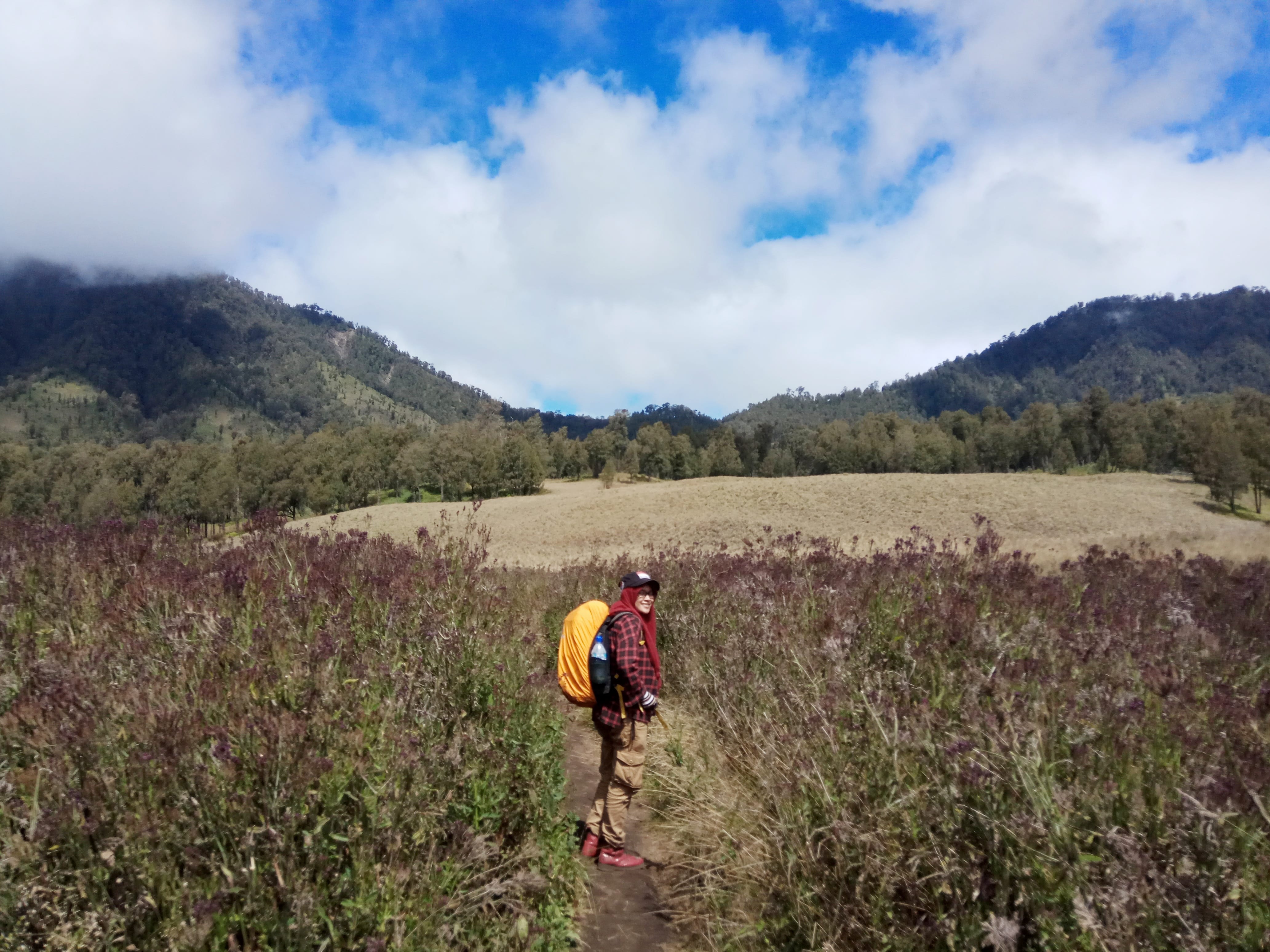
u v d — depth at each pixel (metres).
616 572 10.03
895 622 5.31
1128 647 4.63
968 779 2.71
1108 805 2.58
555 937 3.17
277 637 3.59
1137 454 109.94
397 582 4.62
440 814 3.04
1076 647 4.43
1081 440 127.81
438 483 121.94
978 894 2.47
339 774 2.72
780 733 4.21
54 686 2.85
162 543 6.00
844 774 3.41
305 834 2.49
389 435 137.38
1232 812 2.37
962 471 137.00
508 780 3.70
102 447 135.38
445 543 5.93
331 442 127.88
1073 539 27.98
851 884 3.05
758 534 45.53
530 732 4.22
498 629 4.85
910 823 2.90
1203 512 52.84
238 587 4.38
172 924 2.26
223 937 2.26
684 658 7.00
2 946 2.17
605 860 4.14
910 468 133.62
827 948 2.84
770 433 158.38
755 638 5.92
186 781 2.54
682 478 144.88
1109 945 2.11
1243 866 2.25
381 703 3.38
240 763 2.61
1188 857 2.31
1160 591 7.54
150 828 2.33
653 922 3.55
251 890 2.34
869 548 10.80
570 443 154.88
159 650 3.57
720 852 3.93
